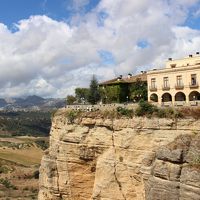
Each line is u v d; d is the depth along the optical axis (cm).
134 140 5384
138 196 5278
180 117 4928
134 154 5372
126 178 5475
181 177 4253
